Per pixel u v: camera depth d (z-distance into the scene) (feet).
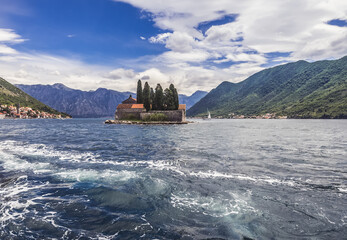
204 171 44.52
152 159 57.36
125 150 73.41
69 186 34.58
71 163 51.65
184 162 53.62
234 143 96.78
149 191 32.30
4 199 29.22
